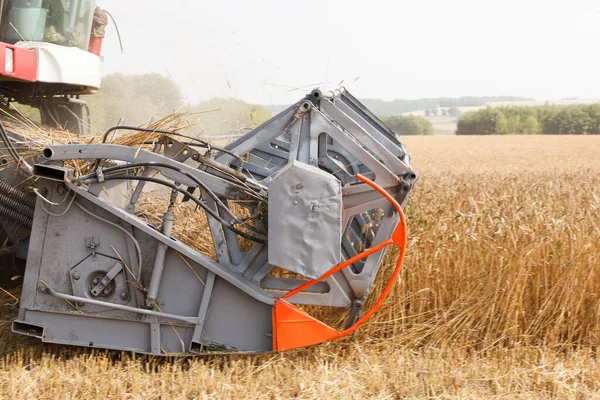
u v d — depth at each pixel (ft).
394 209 14.32
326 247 13.37
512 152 120.67
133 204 14.37
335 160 15.90
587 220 20.24
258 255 14.37
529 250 17.80
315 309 16.84
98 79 23.65
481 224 19.27
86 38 23.72
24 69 19.16
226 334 14.28
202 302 14.07
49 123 23.99
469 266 18.25
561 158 100.01
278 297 14.17
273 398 13.30
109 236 14.06
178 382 13.46
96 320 14.25
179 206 17.42
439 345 16.67
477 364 15.11
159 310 14.17
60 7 22.07
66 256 14.14
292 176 13.25
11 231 16.26
